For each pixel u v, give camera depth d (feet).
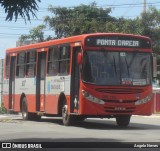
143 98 71.10
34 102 85.51
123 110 69.82
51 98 79.20
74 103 71.97
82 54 69.26
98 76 69.36
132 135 60.59
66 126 74.84
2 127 73.31
